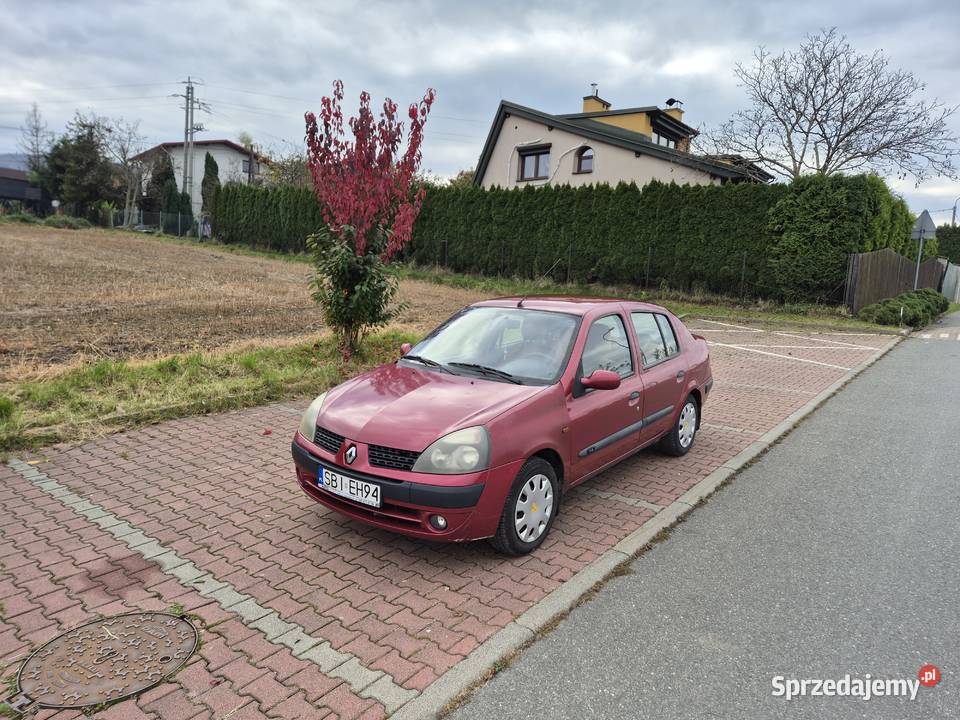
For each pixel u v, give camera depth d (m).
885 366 11.55
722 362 11.66
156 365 7.94
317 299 9.26
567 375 4.43
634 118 31.03
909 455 6.35
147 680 2.79
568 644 3.13
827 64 23.64
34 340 9.45
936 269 30.56
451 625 3.25
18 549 3.95
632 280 22.42
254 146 58.88
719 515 4.81
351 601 3.46
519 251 25.23
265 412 7.09
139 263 24.20
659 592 3.65
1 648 2.99
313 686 2.77
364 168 8.94
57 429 5.98
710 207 20.33
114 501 4.70
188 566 3.80
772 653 3.09
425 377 4.56
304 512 4.61
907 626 3.34
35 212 56.09
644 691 2.79
